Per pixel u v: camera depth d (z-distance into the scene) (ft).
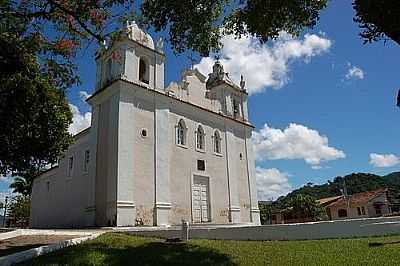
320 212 170.60
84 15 42.86
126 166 72.49
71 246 38.52
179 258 33.12
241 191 97.91
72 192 89.81
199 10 41.06
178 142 85.46
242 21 42.09
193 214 82.99
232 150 98.78
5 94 41.70
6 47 40.14
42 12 41.78
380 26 22.27
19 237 47.47
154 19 40.68
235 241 43.98
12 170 49.78
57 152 52.70
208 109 95.09
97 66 87.71
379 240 38.63
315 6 39.40
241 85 110.42
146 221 72.64
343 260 31.24
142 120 78.48
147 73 83.66
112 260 32.19
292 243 40.29
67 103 54.13
